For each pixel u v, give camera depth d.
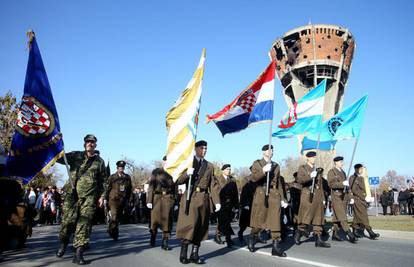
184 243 7.11
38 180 28.81
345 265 6.83
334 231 11.18
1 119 29.14
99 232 14.41
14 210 9.12
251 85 9.34
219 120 9.60
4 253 8.41
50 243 10.56
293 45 75.38
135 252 8.65
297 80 74.50
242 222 11.16
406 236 12.06
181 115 7.97
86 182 7.30
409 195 27.64
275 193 8.34
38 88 7.48
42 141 7.33
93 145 7.48
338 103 74.56
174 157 7.73
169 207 9.38
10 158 7.18
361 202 11.60
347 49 74.75
